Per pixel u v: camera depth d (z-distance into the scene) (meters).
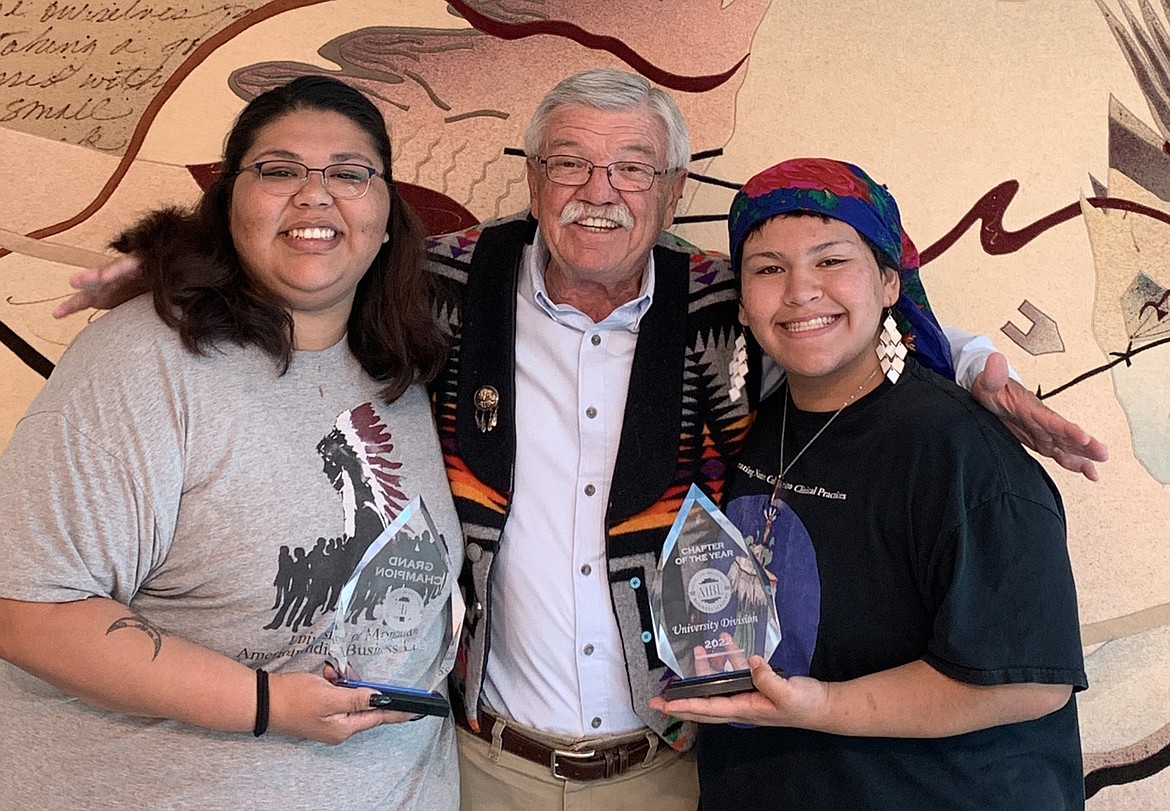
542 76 1.76
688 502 1.26
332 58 1.73
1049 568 1.08
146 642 1.04
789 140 1.78
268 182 1.15
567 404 1.43
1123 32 1.77
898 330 1.32
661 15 1.76
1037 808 1.14
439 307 1.50
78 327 1.71
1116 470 1.79
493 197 1.78
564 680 1.40
